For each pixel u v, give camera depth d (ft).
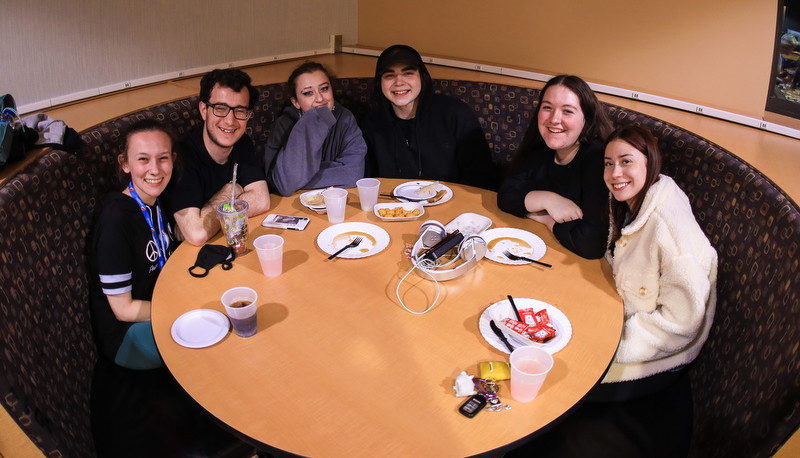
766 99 7.09
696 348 5.07
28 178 5.38
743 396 4.47
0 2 7.06
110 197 5.45
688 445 4.72
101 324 5.64
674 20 7.90
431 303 4.66
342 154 7.48
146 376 5.41
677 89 8.16
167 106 7.83
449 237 5.20
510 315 4.45
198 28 9.32
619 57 8.61
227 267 5.17
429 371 3.90
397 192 6.77
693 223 4.89
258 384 3.80
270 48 10.49
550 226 5.93
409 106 7.91
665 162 6.86
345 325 4.38
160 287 4.90
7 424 4.76
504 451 3.34
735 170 5.69
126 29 8.44
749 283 5.07
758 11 7.13
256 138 9.23
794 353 3.92
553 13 9.08
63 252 5.77
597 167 5.88
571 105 5.85
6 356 4.20
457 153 8.23
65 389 5.03
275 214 6.29
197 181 6.00
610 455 4.49
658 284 4.90
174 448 4.65
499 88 9.07
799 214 4.65
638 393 4.99
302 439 3.36
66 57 7.88
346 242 5.60
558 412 3.56
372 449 3.29
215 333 4.29
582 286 4.93
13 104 5.94
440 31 10.56
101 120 7.17
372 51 11.18
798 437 4.06
